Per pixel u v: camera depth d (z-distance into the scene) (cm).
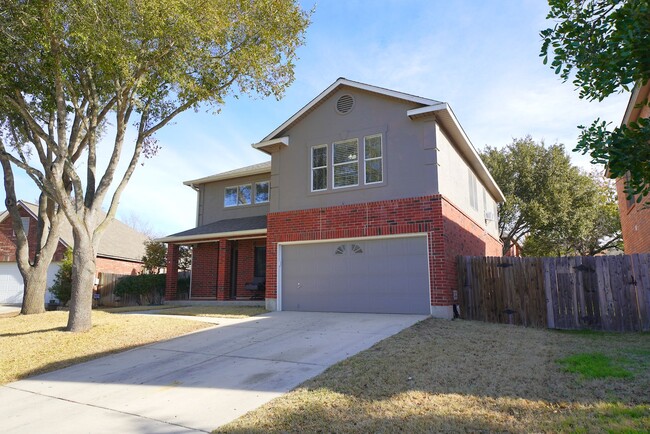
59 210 1542
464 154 1568
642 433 395
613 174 342
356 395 545
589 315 1052
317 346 830
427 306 1162
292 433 446
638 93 959
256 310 1404
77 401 604
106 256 2555
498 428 430
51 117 1270
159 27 916
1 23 877
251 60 1117
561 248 3017
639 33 324
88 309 1067
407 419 462
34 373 764
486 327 1017
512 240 3097
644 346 791
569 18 382
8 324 1190
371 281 1249
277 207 1434
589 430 412
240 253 1845
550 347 783
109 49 889
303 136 1429
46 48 892
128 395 616
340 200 1327
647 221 1321
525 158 2864
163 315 1347
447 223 1209
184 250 2339
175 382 663
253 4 1068
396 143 1270
